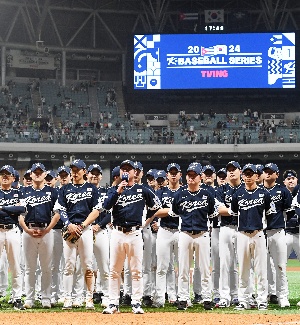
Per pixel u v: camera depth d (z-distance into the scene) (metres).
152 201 10.94
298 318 10.15
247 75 44.88
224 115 48.72
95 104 50.09
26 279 12.17
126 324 9.29
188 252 11.75
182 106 49.38
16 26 50.06
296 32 44.47
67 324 9.31
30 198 11.98
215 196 12.02
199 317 10.32
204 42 45.06
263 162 46.75
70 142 44.62
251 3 49.31
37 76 52.62
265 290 11.71
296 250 13.67
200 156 45.22
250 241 11.55
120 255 10.91
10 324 9.34
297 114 48.28
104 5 50.53
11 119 46.38
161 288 12.49
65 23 51.19
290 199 12.26
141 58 45.31
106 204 10.77
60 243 12.93
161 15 49.59
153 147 44.72
